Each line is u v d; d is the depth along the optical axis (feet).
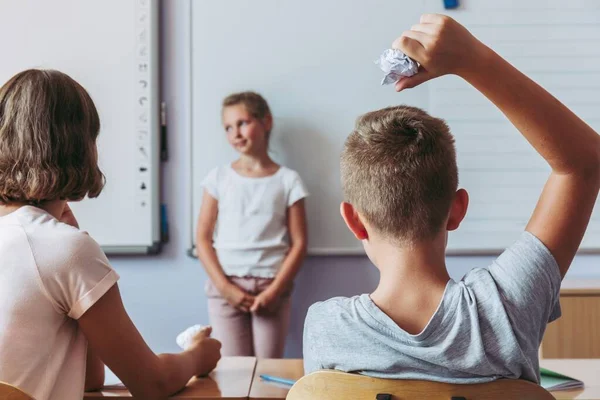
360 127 3.25
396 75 2.72
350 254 9.25
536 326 2.85
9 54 9.16
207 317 9.29
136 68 9.14
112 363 3.79
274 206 8.79
